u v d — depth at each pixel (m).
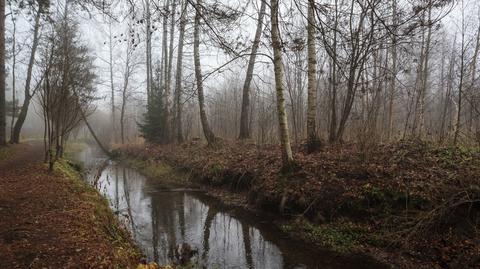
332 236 7.48
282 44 4.82
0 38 15.59
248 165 12.02
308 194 8.70
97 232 5.88
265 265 6.59
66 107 11.62
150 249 7.33
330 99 12.88
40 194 7.84
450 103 18.92
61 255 4.64
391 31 4.29
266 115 16.75
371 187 7.78
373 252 6.71
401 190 7.30
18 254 4.57
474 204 6.38
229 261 6.80
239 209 10.38
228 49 4.87
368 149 9.24
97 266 4.41
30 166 12.05
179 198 12.20
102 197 9.43
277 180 9.80
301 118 17.08
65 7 15.36
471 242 5.89
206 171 13.84
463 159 7.93
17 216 6.15
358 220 7.62
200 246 7.62
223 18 4.37
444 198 6.67
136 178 16.92
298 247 7.42
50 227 5.70
